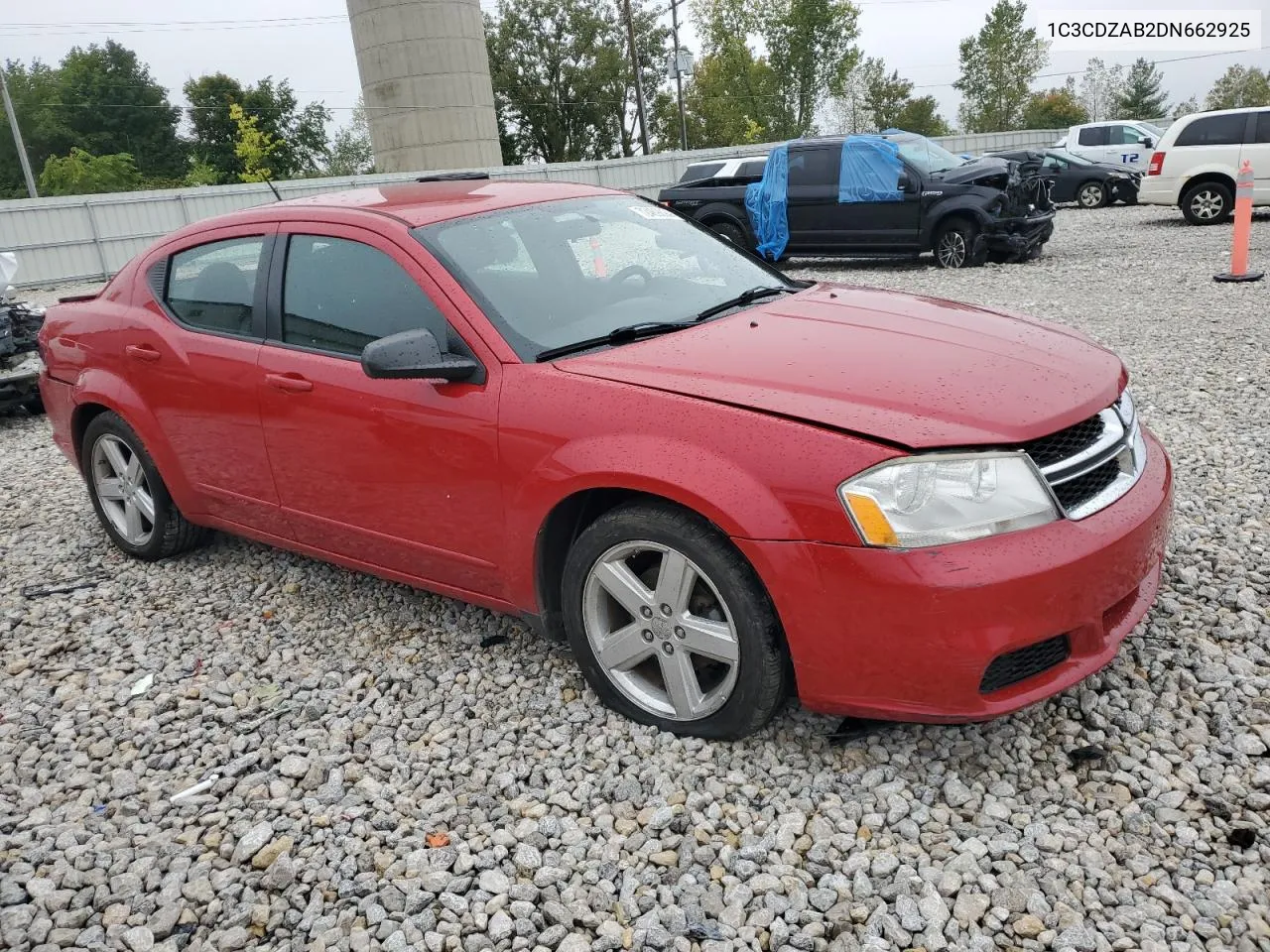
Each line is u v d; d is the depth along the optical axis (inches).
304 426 142.8
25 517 225.1
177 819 112.5
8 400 329.7
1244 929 85.3
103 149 2869.1
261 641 155.1
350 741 126.8
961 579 94.6
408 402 129.1
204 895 100.2
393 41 1492.4
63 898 101.0
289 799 115.2
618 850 101.9
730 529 102.2
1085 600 100.0
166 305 167.3
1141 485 112.7
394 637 152.9
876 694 100.6
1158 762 107.5
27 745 131.1
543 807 109.1
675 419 107.9
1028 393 106.3
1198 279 422.9
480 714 129.1
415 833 107.0
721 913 92.2
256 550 191.5
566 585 121.3
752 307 138.2
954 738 114.2
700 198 609.6
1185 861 93.7
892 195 543.2
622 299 136.9
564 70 2532.0
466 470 124.9
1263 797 100.3
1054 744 112.5
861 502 97.0
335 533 147.9
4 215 911.7
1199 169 632.4
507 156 2610.7
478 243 136.5
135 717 135.9
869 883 93.8
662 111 2682.1
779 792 107.7
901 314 131.8
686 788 110.0
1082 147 970.7
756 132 2271.2
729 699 111.0
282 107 2837.1
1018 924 87.6
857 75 2568.9
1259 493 180.1
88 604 173.8
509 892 97.0
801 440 100.8
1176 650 128.3
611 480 110.1
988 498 97.6
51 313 194.2
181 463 168.6
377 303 135.5
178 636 159.3
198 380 157.3
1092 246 583.8
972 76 2659.9
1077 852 95.7
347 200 152.3
